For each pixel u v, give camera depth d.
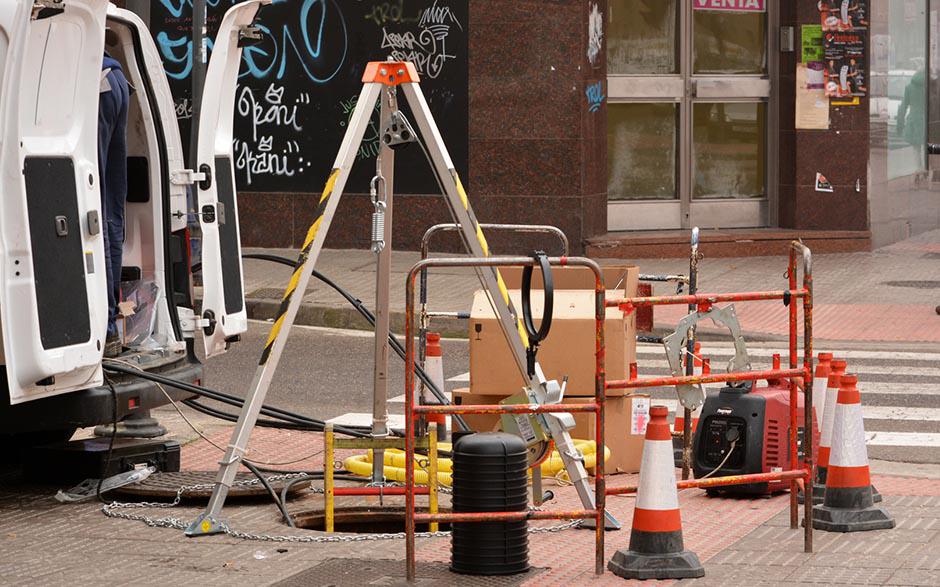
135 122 9.65
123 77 9.12
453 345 15.75
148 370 9.16
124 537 7.89
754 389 9.09
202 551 7.57
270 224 21.42
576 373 9.55
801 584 6.93
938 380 13.68
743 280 19.45
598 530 7.07
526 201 20.67
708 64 22.77
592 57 20.73
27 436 9.95
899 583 6.94
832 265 21.39
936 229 26.50
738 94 22.80
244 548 7.63
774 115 23.09
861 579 7.01
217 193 9.85
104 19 8.34
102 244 8.50
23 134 7.91
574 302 9.66
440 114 20.80
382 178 8.44
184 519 8.23
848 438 8.04
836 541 7.75
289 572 7.14
